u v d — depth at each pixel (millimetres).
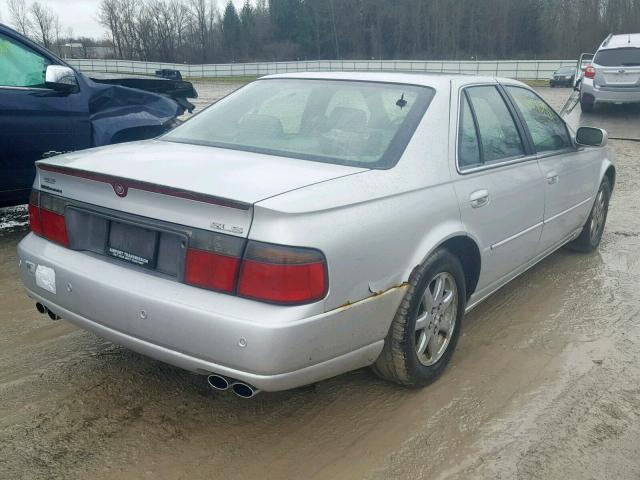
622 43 15016
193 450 2811
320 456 2814
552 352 3846
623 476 2752
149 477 2631
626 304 4625
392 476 2705
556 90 29078
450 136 3369
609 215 7160
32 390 3207
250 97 3857
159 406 3119
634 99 14508
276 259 2418
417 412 3160
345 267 2605
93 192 2879
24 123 5352
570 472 2764
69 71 5570
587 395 3367
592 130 4898
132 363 3504
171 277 2654
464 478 2707
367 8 63062
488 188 3561
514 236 3961
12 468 2635
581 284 5004
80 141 5812
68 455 2736
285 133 3385
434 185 3156
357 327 2732
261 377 2459
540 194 4207
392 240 2836
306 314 2469
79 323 2945
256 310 2441
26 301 4320
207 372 2582
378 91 3527
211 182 2643
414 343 3125
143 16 74375
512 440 2965
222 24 74312
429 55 65188
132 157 3076
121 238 2820
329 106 3504
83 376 3354
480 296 3828
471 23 65812
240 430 2967
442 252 3184
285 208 2439
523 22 66312
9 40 5441
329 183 2719
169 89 7863
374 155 3096
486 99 3902
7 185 5438
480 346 3900
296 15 66375
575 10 66000
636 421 3146
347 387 3357
